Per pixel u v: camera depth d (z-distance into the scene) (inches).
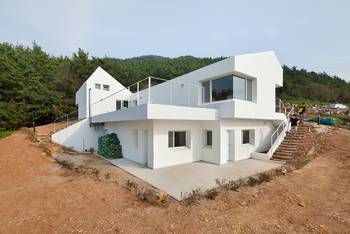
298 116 676.1
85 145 641.6
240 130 467.5
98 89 815.7
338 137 557.0
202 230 173.9
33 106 1006.4
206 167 391.5
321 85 2578.7
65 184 296.2
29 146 504.1
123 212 206.1
